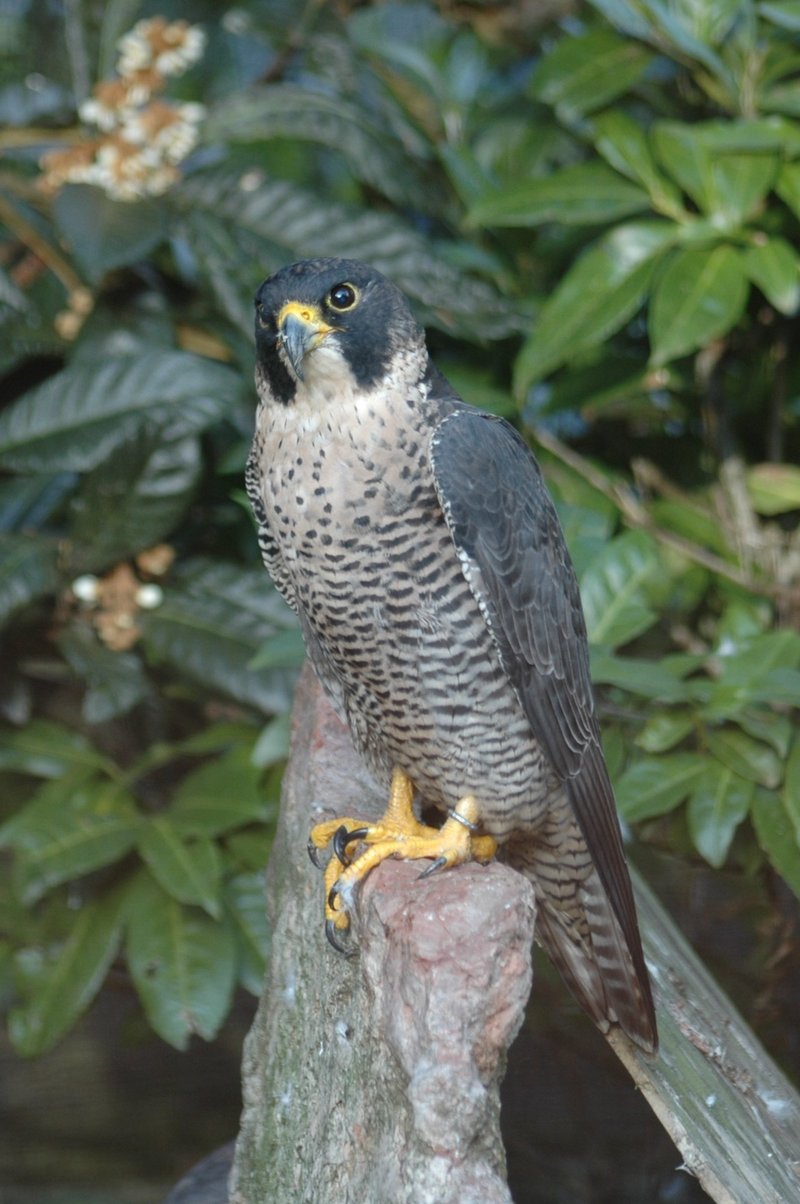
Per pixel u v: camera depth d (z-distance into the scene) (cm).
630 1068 501
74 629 795
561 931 586
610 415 876
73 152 783
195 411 760
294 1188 506
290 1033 540
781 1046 812
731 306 703
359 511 505
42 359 867
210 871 691
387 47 870
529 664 529
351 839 513
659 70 836
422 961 412
